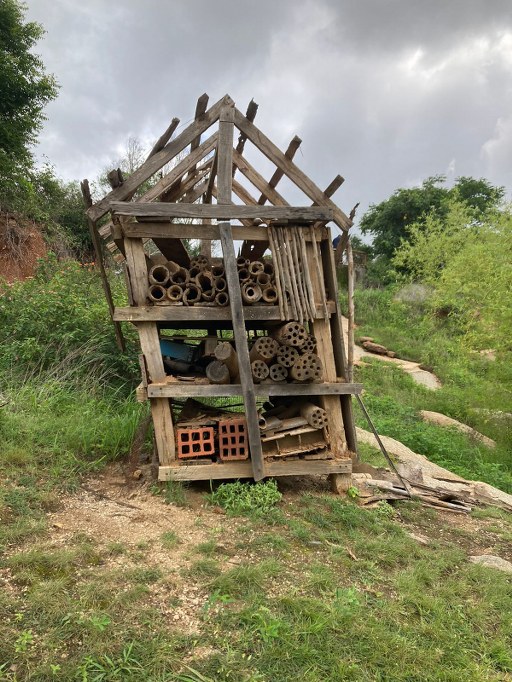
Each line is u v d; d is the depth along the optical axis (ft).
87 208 14.85
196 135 15.16
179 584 10.38
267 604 9.98
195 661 8.33
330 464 15.78
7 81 46.47
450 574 12.57
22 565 10.28
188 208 14.73
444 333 65.51
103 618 8.88
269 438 15.35
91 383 22.00
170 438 15.16
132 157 63.26
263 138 15.49
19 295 25.77
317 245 16.14
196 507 14.20
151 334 15.11
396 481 18.71
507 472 29.32
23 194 49.85
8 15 48.06
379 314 75.92
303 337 15.43
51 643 8.26
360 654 8.98
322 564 11.85
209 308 15.21
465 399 42.24
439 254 70.95
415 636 9.74
